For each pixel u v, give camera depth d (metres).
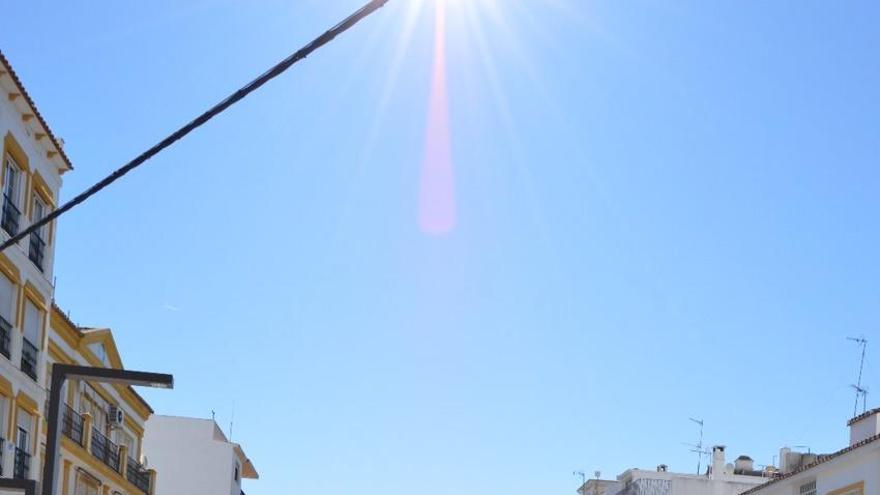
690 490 57.00
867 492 34.56
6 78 27.67
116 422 43.28
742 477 57.94
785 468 46.91
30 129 29.98
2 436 28.91
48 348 34.81
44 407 32.88
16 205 29.56
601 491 73.12
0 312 28.70
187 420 63.62
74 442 36.62
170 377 20.67
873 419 36.56
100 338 40.69
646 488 59.94
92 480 39.28
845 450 35.59
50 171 32.09
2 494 25.22
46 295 32.25
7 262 28.67
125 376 20.56
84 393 39.69
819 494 37.75
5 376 28.69
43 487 19.89
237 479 66.44
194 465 63.03
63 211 11.05
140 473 46.72
